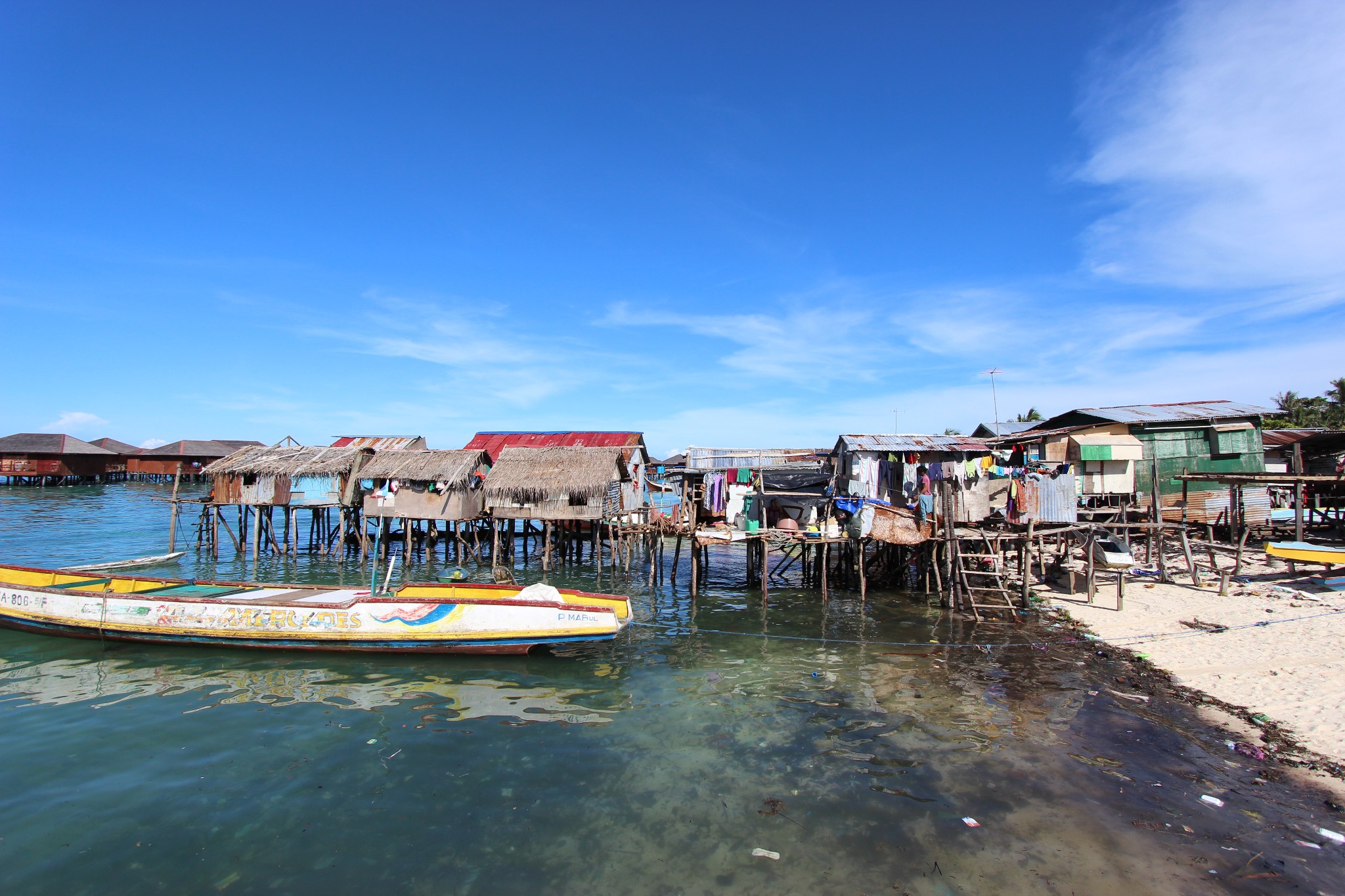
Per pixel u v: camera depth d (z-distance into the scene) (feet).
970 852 27.17
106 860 26.21
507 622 51.16
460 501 98.68
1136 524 75.00
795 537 77.71
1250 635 53.42
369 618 51.90
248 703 43.01
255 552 101.96
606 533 119.96
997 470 77.51
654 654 56.24
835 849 27.43
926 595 80.79
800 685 48.24
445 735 38.60
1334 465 95.86
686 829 28.96
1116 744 37.06
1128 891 24.63
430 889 24.91
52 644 54.54
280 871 25.81
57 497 215.51
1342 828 28.37
